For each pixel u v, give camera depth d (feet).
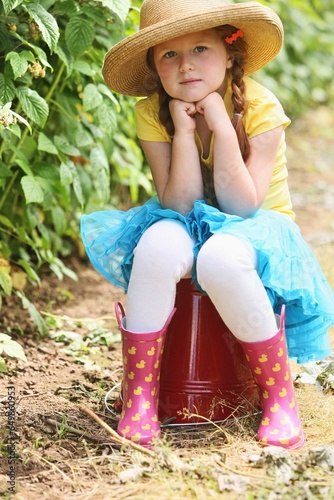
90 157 10.75
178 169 7.68
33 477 6.82
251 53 8.13
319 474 6.68
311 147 23.35
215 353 7.81
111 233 8.14
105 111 10.12
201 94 7.57
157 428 7.40
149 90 8.53
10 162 10.37
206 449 7.28
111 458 7.06
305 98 25.84
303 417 8.04
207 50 7.53
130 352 7.38
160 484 6.62
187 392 7.80
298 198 18.79
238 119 7.72
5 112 8.05
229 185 7.52
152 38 7.32
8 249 10.80
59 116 11.08
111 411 8.16
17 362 9.64
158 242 7.30
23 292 11.53
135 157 13.39
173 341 7.86
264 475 6.73
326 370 8.94
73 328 11.24
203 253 7.17
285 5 22.58
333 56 27.35
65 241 13.67
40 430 7.64
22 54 8.80
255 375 7.45
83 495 6.50
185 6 7.61
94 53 10.44
